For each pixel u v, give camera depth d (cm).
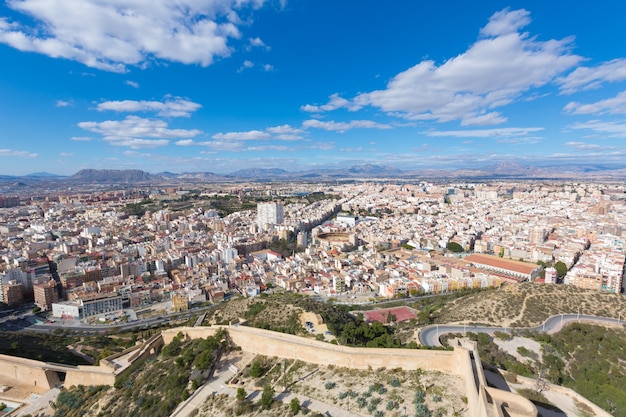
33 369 15912
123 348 18975
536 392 11044
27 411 14188
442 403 9494
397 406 9638
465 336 16762
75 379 15400
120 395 13600
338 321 18100
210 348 14738
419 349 12488
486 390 8044
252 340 14900
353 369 12138
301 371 12581
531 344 16112
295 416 9912
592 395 12362
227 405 11194
